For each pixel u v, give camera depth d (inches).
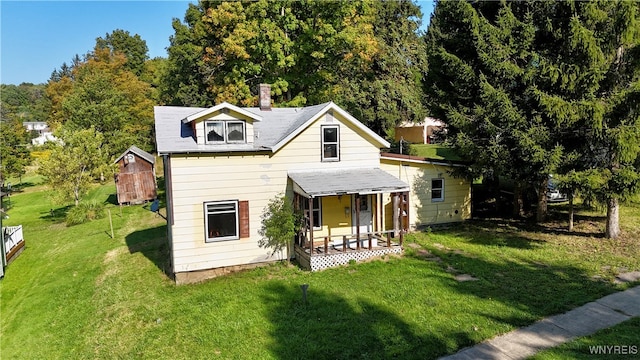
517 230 705.6
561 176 560.7
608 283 454.9
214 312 437.4
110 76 1934.1
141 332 414.9
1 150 1612.9
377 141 650.2
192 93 1302.9
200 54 1169.4
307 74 1040.2
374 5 1149.7
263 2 909.2
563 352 319.0
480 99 700.0
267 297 467.8
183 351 367.6
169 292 511.2
